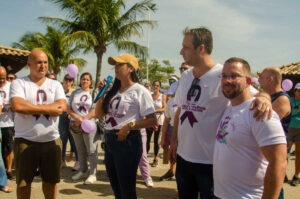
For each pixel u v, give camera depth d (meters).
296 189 4.48
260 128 1.54
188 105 2.22
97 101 2.94
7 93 4.75
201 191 2.15
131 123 2.53
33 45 22.81
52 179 2.88
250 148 1.63
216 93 2.10
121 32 16.05
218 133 1.84
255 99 1.63
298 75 12.88
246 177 1.64
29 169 2.79
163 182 4.72
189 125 2.19
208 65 2.18
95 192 4.12
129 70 2.72
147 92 2.73
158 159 6.60
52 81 3.02
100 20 15.15
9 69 9.97
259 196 1.67
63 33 16.09
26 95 2.81
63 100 2.95
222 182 1.74
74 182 4.62
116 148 2.64
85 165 4.84
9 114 4.61
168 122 3.68
